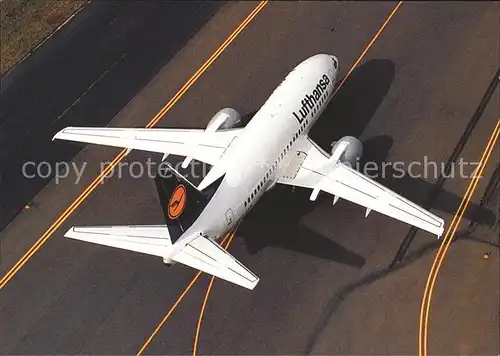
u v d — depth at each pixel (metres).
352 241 41.47
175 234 34.69
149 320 39.31
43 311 39.97
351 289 39.69
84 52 51.88
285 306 39.34
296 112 40.81
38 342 38.88
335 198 38.69
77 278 41.16
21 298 40.53
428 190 43.28
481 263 40.03
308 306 39.28
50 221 43.59
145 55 51.66
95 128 41.94
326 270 40.47
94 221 43.47
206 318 39.19
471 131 45.84
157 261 41.62
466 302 38.75
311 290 39.81
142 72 50.69
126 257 41.88
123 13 54.12
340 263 40.66
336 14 53.59
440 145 45.34
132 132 41.91
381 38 51.75
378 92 48.50
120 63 51.19
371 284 39.78
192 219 35.19
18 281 41.22
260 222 42.59
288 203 43.25
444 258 40.44
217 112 47.97
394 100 47.91
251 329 38.69
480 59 49.69
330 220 42.41
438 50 50.59
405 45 51.16
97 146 47.09
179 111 48.56
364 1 54.31
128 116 48.34
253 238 41.94
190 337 38.62
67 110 48.66
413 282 39.69
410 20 52.69
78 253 42.22
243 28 53.12
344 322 38.59
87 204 44.31
